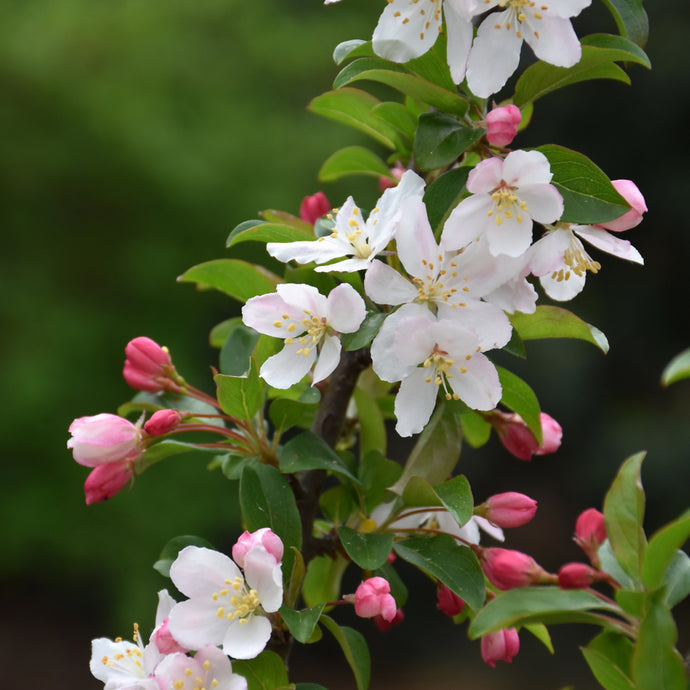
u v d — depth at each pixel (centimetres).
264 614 75
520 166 74
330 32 315
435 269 74
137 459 78
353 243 76
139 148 278
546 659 266
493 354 267
